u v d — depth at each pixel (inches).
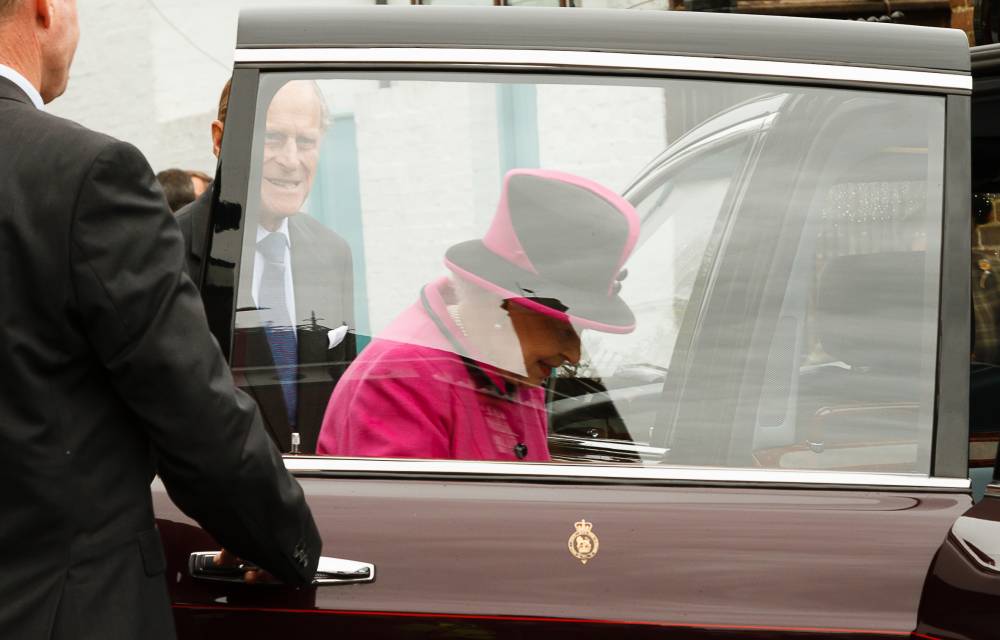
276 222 166.2
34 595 132.2
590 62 165.9
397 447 164.9
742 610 151.7
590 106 167.0
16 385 130.4
